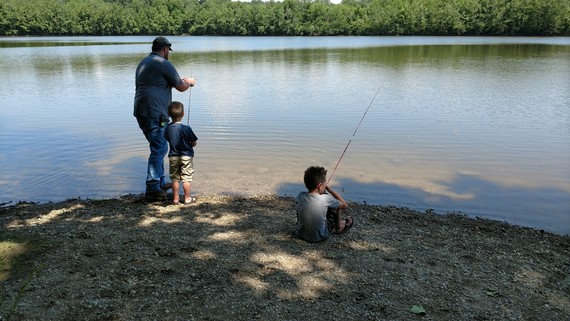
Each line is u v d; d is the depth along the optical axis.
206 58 31.53
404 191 6.77
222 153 8.55
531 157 8.26
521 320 3.42
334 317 3.31
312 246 4.51
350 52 37.56
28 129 10.37
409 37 72.88
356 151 8.69
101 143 9.26
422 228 5.30
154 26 98.06
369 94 14.98
